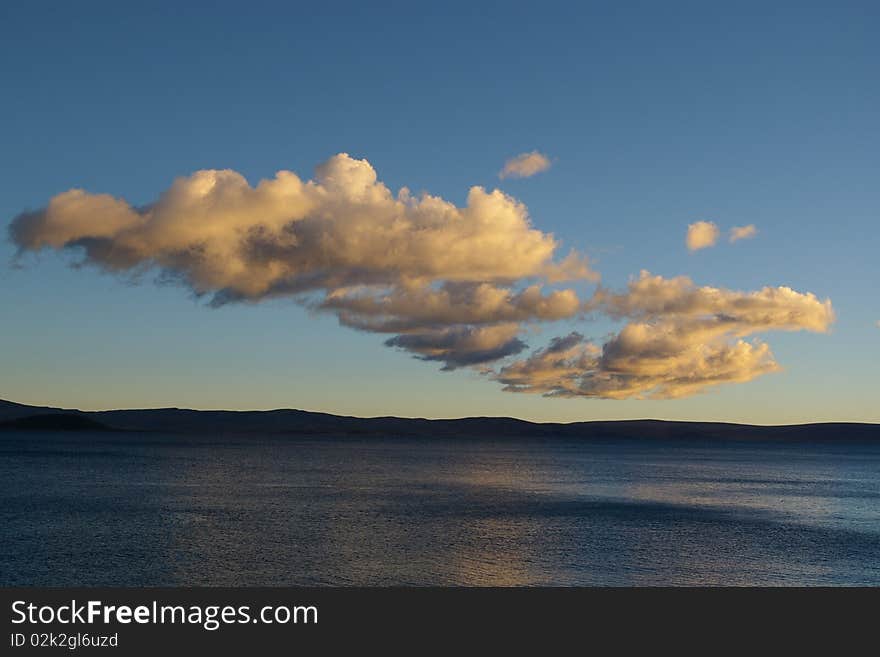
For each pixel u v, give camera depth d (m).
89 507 63.41
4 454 147.75
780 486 110.06
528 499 79.38
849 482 123.94
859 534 57.22
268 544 46.25
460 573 38.81
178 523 54.72
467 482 103.88
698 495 90.69
